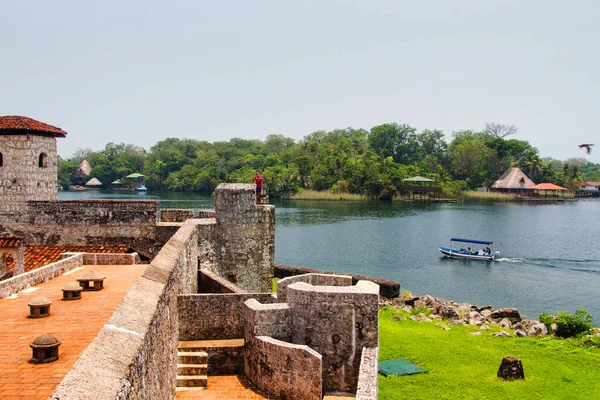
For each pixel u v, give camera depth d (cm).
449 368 2642
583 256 7844
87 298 1870
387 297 4684
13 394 1000
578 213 14800
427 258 7550
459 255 7594
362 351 1753
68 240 3188
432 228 10725
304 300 1812
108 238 3191
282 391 1705
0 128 3125
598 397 2350
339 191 17288
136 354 923
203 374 1836
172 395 1603
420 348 2923
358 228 10481
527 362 2777
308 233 9719
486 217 13050
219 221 3112
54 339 1201
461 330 3431
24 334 1415
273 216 3216
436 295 5456
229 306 2075
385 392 2311
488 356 2853
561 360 2844
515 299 5294
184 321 2047
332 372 1789
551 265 7125
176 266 1877
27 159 3156
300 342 1817
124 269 2566
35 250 3117
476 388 2394
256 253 3161
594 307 5003
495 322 3766
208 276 2756
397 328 3378
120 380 804
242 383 1841
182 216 3634
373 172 17400
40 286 2116
